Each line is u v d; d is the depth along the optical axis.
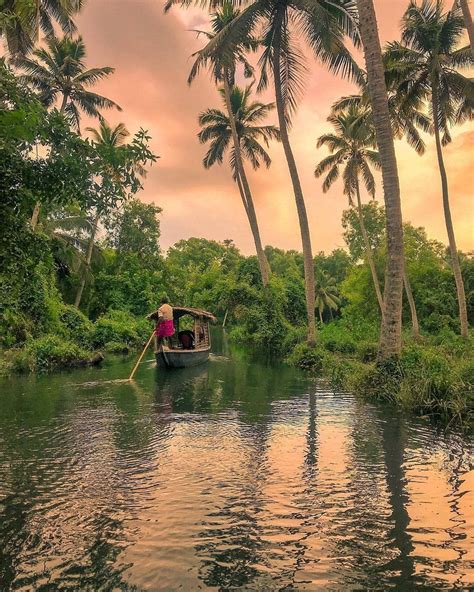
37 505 5.33
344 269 78.00
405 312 35.03
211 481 6.08
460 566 4.05
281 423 9.30
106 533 4.66
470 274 34.41
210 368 19.00
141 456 7.16
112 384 14.49
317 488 5.84
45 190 5.45
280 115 20.77
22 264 5.53
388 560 4.15
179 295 42.44
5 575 3.92
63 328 24.22
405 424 9.20
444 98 23.36
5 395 12.46
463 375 10.53
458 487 5.88
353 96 28.25
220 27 27.58
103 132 30.94
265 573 3.95
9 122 4.73
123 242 41.59
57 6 20.42
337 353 22.00
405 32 22.58
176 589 3.73
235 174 33.91
